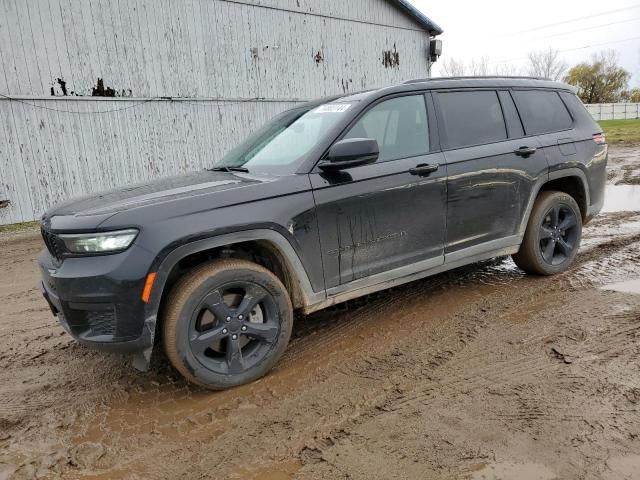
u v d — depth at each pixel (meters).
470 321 3.58
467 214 3.74
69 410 2.70
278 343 2.96
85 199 3.08
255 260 3.11
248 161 3.55
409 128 3.55
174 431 2.46
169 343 2.63
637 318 3.41
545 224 4.39
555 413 2.39
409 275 3.53
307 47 14.44
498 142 3.96
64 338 3.75
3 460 2.28
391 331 3.51
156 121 11.57
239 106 13.09
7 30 9.29
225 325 2.79
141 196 2.86
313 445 2.27
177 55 11.73
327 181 3.07
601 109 51.56
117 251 2.50
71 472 2.18
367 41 16.06
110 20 10.56
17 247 7.68
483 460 2.08
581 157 4.48
